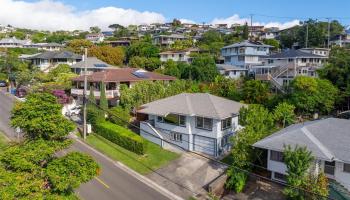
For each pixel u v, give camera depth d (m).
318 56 72.12
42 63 76.06
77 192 23.14
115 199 22.80
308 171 23.27
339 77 50.12
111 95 48.09
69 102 50.69
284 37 118.50
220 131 33.38
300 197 22.09
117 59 87.88
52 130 14.04
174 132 35.88
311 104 43.97
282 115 38.06
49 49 118.38
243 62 82.81
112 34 181.38
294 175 22.28
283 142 26.12
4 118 41.19
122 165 29.44
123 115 40.53
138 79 51.78
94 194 23.17
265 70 70.75
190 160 31.92
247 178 27.53
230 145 35.06
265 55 83.62
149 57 88.06
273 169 26.83
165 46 114.50
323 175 22.45
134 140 32.56
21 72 61.84
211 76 66.00
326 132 26.92
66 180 12.53
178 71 69.00
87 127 36.72
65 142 14.59
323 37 110.69
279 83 60.50
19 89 57.06
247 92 48.53
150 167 29.73
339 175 24.14
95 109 38.47
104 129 36.41
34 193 12.05
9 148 13.35
